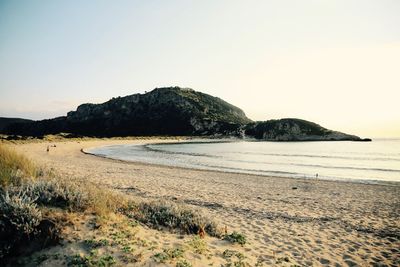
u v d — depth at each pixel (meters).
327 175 27.88
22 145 50.03
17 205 5.36
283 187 18.56
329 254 7.63
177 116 179.88
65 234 5.40
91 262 4.79
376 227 10.41
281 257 6.92
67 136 95.94
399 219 11.61
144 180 18.08
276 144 104.00
